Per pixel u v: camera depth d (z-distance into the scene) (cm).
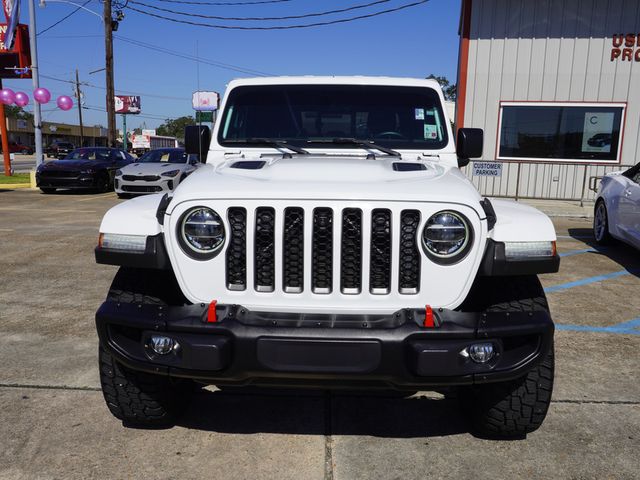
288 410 354
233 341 256
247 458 300
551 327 266
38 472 284
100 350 307
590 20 1348
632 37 1338
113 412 320
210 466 292
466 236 264
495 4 1370
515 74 1391
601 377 396
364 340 250
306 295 267
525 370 266
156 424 327
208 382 278
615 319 524
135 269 300
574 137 1402
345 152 388
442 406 360
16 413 340
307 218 262
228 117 408
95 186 1653
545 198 1434
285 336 252
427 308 258
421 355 250
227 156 394
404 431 330
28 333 473
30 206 1350
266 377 262
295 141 396
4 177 2289
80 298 577
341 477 283
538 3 1357
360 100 405
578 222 1164
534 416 299
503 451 307
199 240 269
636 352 443
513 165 1431
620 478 282
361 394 377
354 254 267
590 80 1370
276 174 300
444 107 407
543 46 1372
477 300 305
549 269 273
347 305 266
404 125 400
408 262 267
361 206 261
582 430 327
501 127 1420
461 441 319
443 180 294
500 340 262
